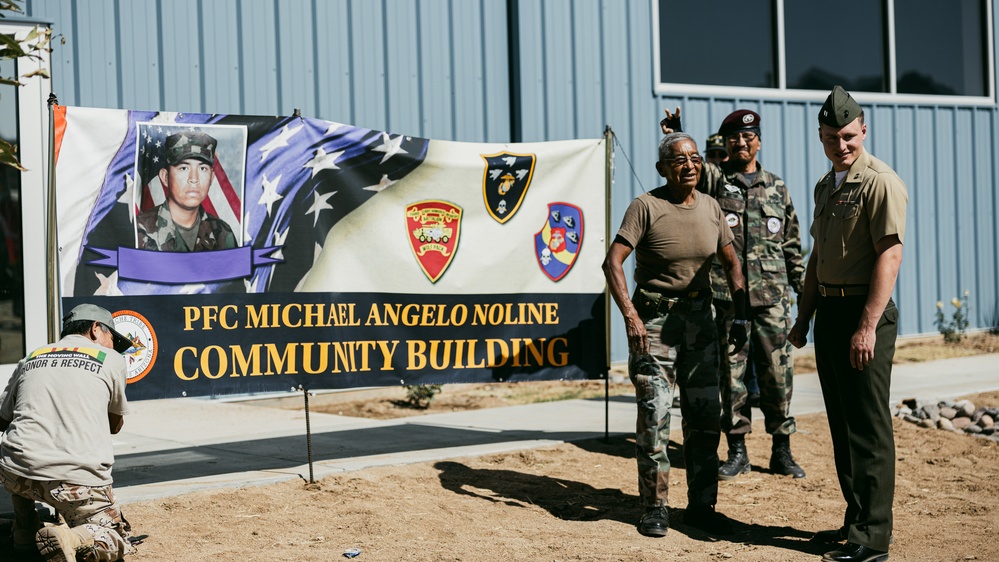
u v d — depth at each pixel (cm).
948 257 1309
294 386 577
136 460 653
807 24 1223
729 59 1174
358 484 582
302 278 578
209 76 898
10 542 475
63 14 829
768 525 534
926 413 810
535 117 1045
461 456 656
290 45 931
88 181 523
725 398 636
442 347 621
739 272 540
